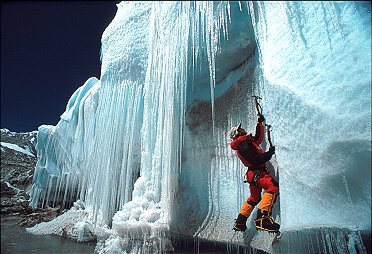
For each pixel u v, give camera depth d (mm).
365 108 2951
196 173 4969
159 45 5352
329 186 3086
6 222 10383
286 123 3541
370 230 2844
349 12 3340
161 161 5109
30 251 5984
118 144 5926
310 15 3615
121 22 6430
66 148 9789
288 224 3373
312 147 3232
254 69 4441
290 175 3434
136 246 4848
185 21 4848
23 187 15406
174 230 4816
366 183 2869
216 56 4621
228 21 4422
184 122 5086
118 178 5922
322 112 3186
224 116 4789
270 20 4074
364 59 3096
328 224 3057
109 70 6309
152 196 5066
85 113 8508
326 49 3369
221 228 4391
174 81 4965
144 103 5523
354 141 2932
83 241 6672
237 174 4465
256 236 3949
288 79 3596
